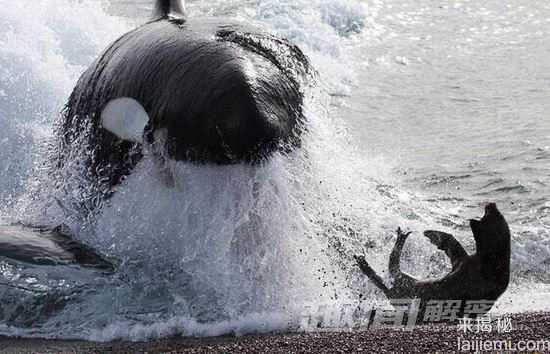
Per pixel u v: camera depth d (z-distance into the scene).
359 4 80.25
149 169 28.12
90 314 27.25
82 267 29.06
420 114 56.53
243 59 26.91
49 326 26.84
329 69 65.94
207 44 27.97
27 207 35.78
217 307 27.56
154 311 27.38
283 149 26.25
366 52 70.50
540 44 72.44
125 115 28.92
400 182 43.59
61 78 50.56
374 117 56.03
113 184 30.00
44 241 30.20
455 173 45.22
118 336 26.12
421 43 72.75
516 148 49.12
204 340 25.48
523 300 29.56
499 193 42.47
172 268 28.84
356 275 29.64
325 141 29.62
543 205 40.66
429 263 31.94
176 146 26.48
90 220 31.14
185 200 27.19
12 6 58.50
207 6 77.62
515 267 33.28
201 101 25.80
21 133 45.03
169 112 26.73
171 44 28.89
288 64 28.42
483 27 77.12
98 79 31.97
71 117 33.62
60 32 58.44
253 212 26.47
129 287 28.39
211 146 25.44
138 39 30.98
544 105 57.59
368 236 33.00
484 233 26.45
